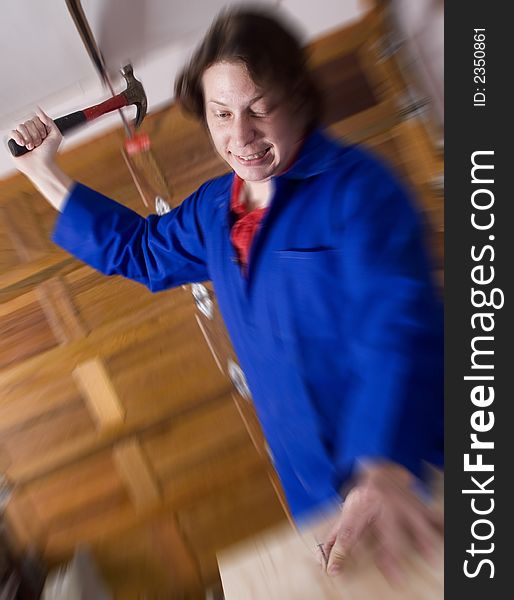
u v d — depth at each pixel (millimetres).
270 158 831
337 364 837
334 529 655
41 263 1558
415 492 622
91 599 1642
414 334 690
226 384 1683
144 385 1679
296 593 621
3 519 1755
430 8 1301
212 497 1767
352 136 1446
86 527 1799
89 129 1410
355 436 696
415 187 1458
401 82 1401
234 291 929
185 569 1786
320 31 1365
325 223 797
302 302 822
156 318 1624
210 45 780
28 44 1002
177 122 1407
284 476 1047
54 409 1693
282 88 783
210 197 1022
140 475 1754
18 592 1688
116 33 1062
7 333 1608
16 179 1466
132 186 1471
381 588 590
